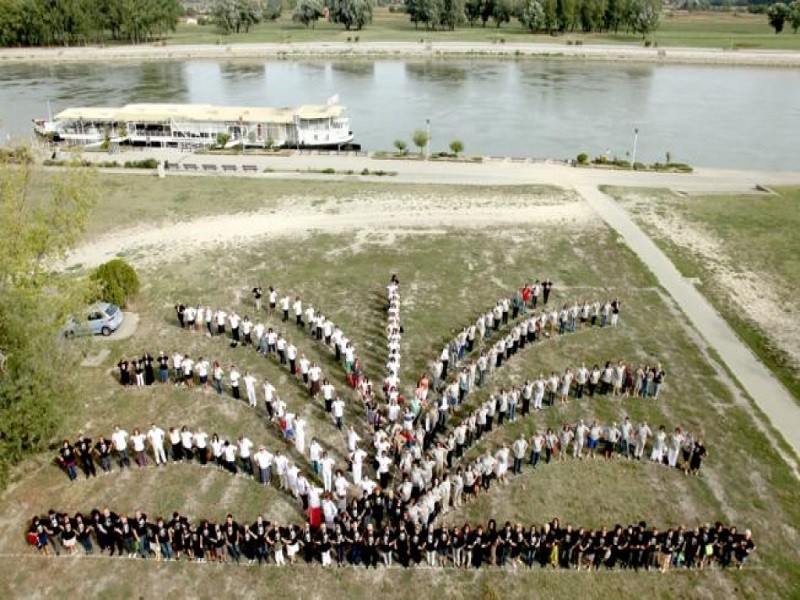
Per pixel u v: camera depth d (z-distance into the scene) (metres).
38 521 23.52
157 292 42.19
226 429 30.11
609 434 28.25
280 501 26.20
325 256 47.47
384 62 159.00
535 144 89.44
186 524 23.45
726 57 155.38
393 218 54.69
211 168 68.06
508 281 43.94
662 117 104.88
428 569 23.52
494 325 38.00
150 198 59.41
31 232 29.22
